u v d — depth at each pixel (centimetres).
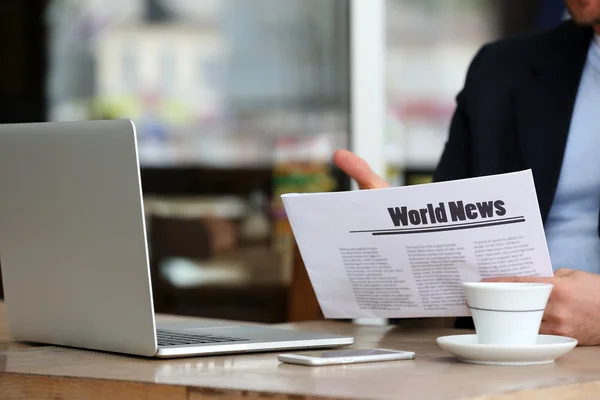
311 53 402
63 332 148
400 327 183
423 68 381
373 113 367
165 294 405
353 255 159
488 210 143
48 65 423
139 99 420
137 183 128
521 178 138
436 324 189
